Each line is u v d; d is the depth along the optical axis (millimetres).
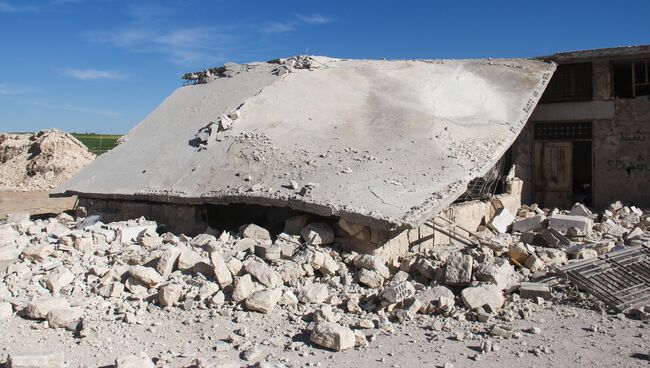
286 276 8148
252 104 14305
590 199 15281
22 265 8844
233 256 8594
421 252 9555
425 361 5695
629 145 14570
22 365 5328
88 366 5535
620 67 15258
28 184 29031
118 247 9648
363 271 8156
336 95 14648
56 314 6801
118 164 14820
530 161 15703
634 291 7574
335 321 6855
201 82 18328
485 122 12812
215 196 10852
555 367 5480
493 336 6348
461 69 15875
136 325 6844
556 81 15539
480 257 8617
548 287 7715
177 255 8344
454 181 9883
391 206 8922
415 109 13445
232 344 6223
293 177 10695
